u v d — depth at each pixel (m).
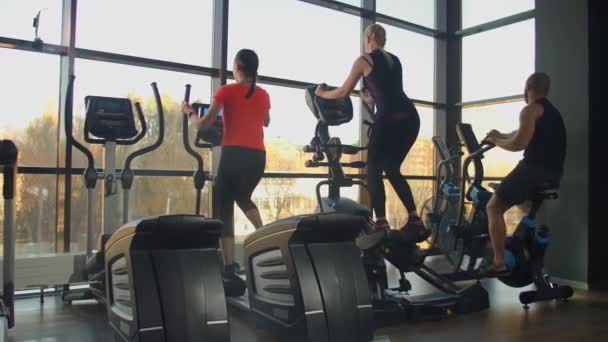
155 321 2.06
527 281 3.64
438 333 2.85
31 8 3.92
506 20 5.73
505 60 5.81
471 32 6.11
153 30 4.45
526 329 2.94
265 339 2.63
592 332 2.88
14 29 3.85
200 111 3.76
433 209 4.84
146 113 4.43
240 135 3.22
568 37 4.48
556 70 4.56
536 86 3.57
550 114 3.50
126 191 3.42
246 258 2.78
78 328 2.78
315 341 2.27
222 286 2.22
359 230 2.48
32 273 3.29
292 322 2.39
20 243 3.90
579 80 4.39
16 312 3.17
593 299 3.83
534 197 3.54
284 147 5.15
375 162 3.16
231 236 3.24
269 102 3.44
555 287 3.66
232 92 3.20
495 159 5.83
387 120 3.12
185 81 4.64
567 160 4.45
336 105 3.36
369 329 2.41
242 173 3.22
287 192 5.16
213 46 4.77
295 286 2.34
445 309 3.18
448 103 6.36
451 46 6.36
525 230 3.60
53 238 4.05
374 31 3.29
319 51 5.44
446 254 4.48
